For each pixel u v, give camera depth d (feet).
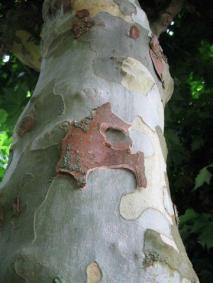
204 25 7.15
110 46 3.93
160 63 4.18
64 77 3.71
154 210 3.19
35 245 2.91
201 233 6.19
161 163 3.53
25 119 3.62
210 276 6.45
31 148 3.39
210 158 7.36
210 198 7.19
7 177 3.46
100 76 3.69
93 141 3.28
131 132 3.47
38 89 3.84
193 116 7.48
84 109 3.46
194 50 7.43
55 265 2.80
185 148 7.53
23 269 2.82
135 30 4.15
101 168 3.19
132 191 3.19
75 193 3.08
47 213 3.02
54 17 4.31
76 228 2.94
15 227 3.09
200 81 7.88
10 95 7.39
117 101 3.59
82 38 3.99
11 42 6.14
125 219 3.06
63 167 3.16
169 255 3.03
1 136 9.21
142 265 2.91
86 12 4.12
